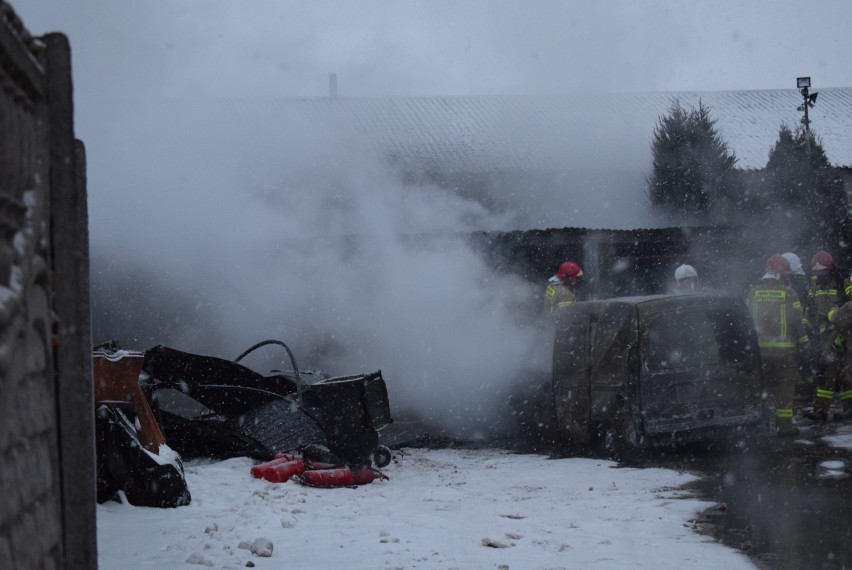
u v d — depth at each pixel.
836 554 5.74
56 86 3.26
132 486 7.44
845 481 8.15
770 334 11.23
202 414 10.87
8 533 2.49
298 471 8.95
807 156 24.31
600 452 10.51
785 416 11.16
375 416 9.70
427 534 6.53
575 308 11.10
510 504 7.72
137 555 5.85
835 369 12.45
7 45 2.53
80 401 3.32
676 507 7.37
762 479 8.45
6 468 2.50
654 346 10.14
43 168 3.14
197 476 8.77
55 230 3.29
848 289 13.52
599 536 6.43
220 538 6.34
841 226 23.72
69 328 3.31
